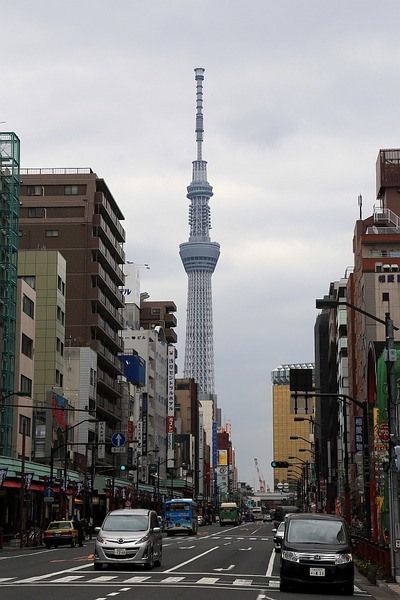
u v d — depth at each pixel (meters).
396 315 109.25
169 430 184.00
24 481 71.69
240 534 100.81
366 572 35.38
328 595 26.92
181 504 95.81
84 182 125.62
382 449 52.94
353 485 83.81
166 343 190.38
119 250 137.62
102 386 122.62
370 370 76.19
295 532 28.70
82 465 109.25
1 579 31.22
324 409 172.88
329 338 171.88
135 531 36.41
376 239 117.00
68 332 120.31
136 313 175.62
